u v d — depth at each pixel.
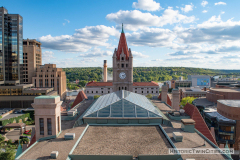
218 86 155.50
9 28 149.00
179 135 30.33
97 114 39.97
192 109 46.34
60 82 175.12
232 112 71.44
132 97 50.41
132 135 31.98
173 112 48.62
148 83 174.12
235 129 71.06
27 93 128.88
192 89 181.50
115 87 94.69
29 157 25.34
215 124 76.94
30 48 177.12
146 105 46.12
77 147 27.39
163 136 31.72
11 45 150.12
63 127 37.91
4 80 146.12
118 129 35.12
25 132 86.81
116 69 93.62
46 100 32.06
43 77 172.75
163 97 71.44
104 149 26.58
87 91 172.00
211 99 118.56
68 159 23.91
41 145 29.14
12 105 125.56
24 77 177.75
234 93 105.94
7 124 88.06
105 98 53.91
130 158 24.08
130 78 94.06
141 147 27.17
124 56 93.12
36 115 32.16
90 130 34.75
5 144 71.00
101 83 175.50
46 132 32.25
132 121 38.69
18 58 152.00
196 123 44.50
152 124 37.84
